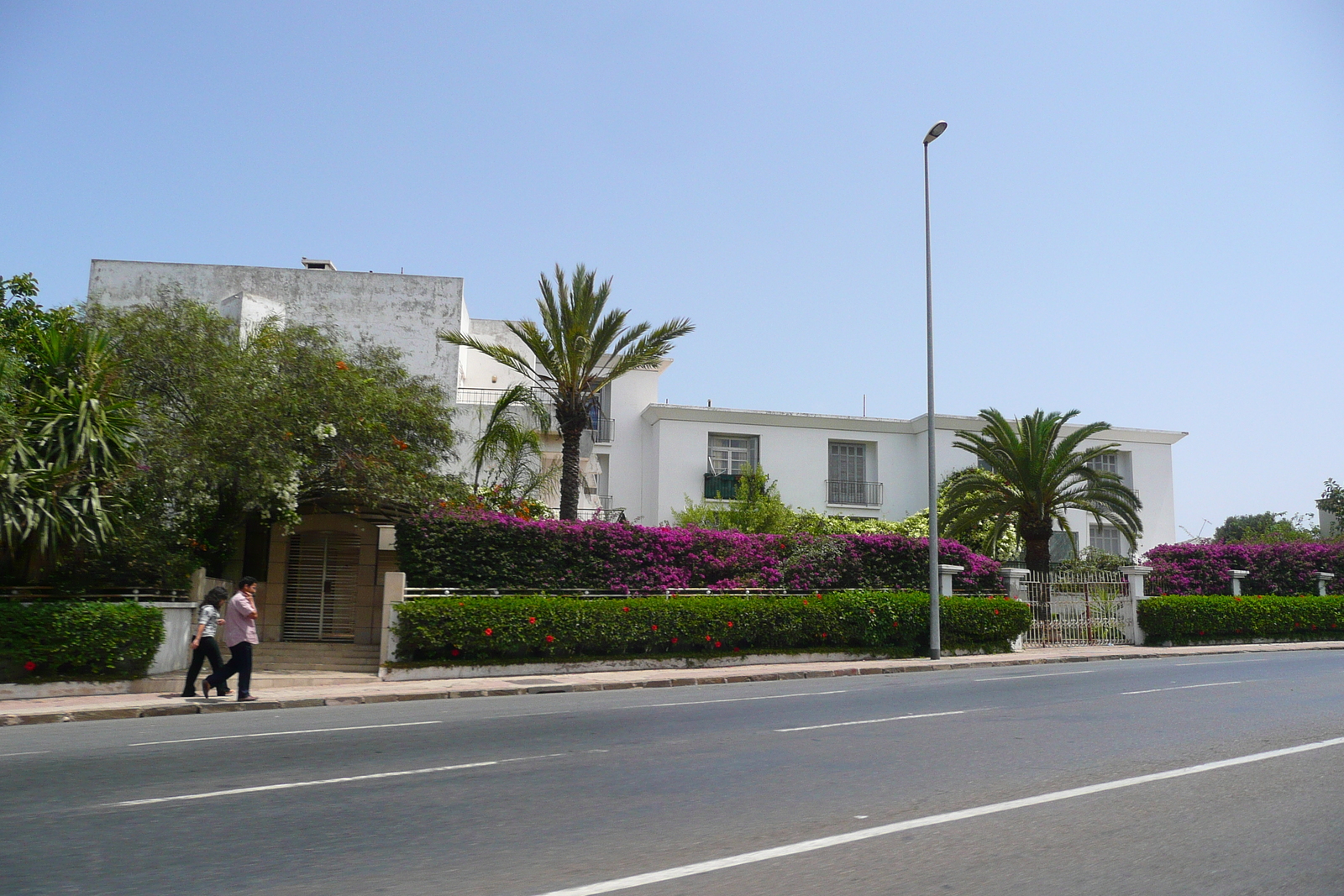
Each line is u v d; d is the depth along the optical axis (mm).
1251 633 28297
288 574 22531
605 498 34344
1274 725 10734
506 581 20406
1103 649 25500
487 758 8789
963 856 5465
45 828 6199
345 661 19984
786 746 9422
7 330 23484
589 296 23469
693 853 5531
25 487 14234
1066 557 37688
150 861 5426
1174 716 11500
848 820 6305
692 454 35719
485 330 36906
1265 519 65500
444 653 18516
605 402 36531
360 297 32000
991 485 28812
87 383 15742
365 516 21719
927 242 24266
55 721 12547
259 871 5223
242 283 31594
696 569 22625
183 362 19078
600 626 19438
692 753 9008
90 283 30906
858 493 37312
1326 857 5453
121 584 17328
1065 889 4859
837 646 22094
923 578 24922
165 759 8875
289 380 19406
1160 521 39594
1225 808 6637
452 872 5188
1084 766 8227
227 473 17641
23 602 14938
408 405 21797
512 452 24062
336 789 7414
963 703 13172
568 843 5770
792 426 36938
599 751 9188
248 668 14312
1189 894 4793
